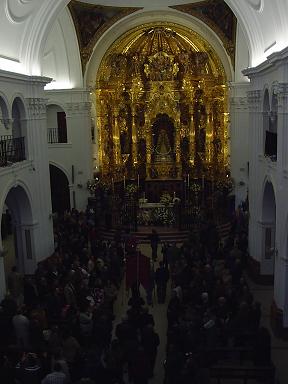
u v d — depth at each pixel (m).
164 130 28.06
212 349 10.37
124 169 27.41
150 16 22.50
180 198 26.66
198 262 14.48
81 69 23.45
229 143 25.52
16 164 14.92
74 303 12.14
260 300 15.20
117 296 15.53
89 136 24.45
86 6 21.45
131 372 9.98
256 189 16.89
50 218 17.83
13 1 13.79
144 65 27.20
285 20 12.44
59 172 25.47
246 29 15.87
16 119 16.14
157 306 14.92
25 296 12.95
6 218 23.38
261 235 16.34
